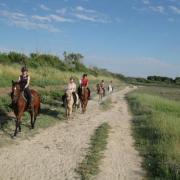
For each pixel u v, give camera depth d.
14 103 14.95
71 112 21.89
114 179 10.41
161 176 10.67
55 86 40.00
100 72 111.44
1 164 11.02
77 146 14.12
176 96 60.47
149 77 183.25
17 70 39.97
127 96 47.81
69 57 89.62
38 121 18.78
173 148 13.56
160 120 20.00
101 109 28.38
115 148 14.30
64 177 10.22
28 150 12.93
